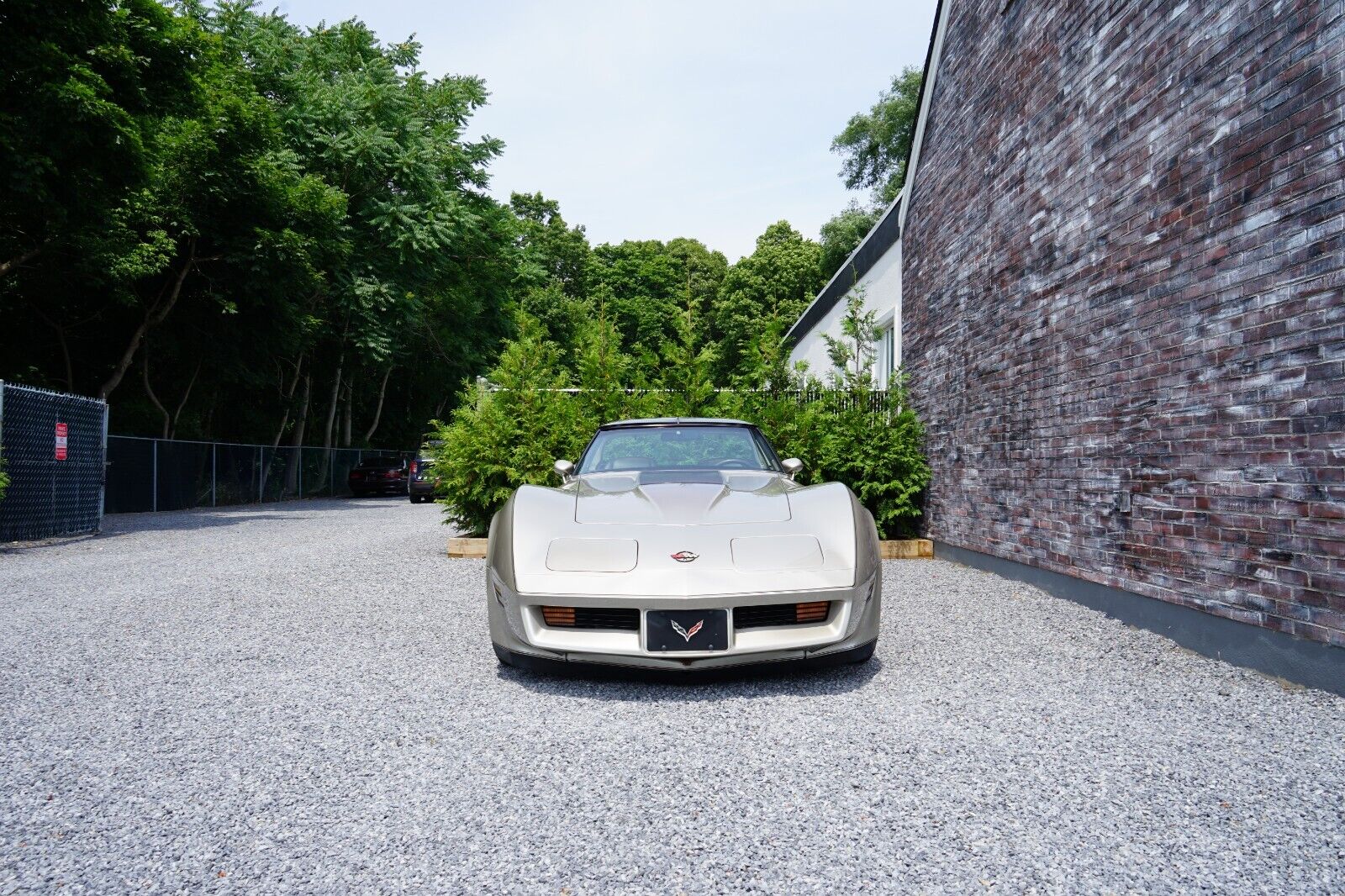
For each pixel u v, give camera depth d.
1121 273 4.23
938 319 7.30
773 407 7.43
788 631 3.04
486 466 7.70
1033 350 5.29
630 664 2.96
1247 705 2.79
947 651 3.62
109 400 17.50
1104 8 4.45
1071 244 4.79
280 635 3.99
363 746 2.48
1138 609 4.07
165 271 14.98
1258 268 3.21
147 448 15.12
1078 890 1.61
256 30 18.81
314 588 5.48
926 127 7.79
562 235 46.22
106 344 16.36
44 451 9.27
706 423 4.63
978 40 6.43
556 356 8.37
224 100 14.27
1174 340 3.77
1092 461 4.53
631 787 2.15
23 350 15.10
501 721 2.70
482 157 24.45
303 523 12.13
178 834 1.89
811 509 3.33
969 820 1.93
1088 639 3.83
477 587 5.52
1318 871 1.68
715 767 2.28
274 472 20.23
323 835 1.89
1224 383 3.42
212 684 3.15
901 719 2.67
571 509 3.38
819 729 2.59
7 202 10.02
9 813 2.02
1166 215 3.84
